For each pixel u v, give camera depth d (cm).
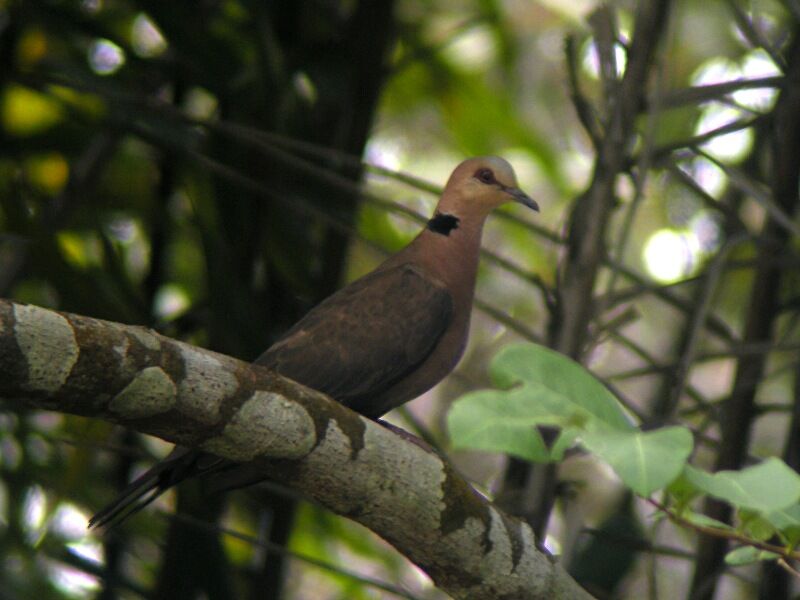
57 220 1041
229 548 1204
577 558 927
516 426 436
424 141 1767
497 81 1584
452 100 1365
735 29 1568
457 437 430
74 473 914
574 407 444
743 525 518
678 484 479
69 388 502
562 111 1792
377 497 581
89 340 501
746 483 450
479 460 1617
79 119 988
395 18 1280
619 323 863
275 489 866
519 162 1666
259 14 942
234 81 969
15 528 950
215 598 880
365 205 1273
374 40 1038
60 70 983
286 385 554
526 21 1784
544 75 1784
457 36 1331
